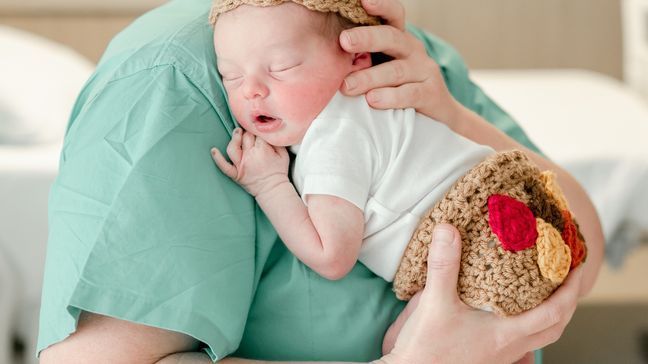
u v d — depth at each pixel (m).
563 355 2.17
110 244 0.75
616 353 2.18
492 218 0.84
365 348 0.88
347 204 0.85
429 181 0.89
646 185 2.07
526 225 0.84
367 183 0.87
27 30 2.64
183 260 0.77
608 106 2.45
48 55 2.25
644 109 2.44
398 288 0.89
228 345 0.79
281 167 0.87
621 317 2.32
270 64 0.86
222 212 0.81
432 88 0.94
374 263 0.90
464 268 0.84
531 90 2.61
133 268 0.75
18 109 1.95
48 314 0.77
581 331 2.27
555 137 2.19
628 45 2.96
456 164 0.90
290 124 0.88
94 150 0.79
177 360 0.78
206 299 0.77
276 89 0.86
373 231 0.88
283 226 0.85
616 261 2.15
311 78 0.87
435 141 0.92
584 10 2.93
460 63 1.17
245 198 0.86
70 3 2.64
